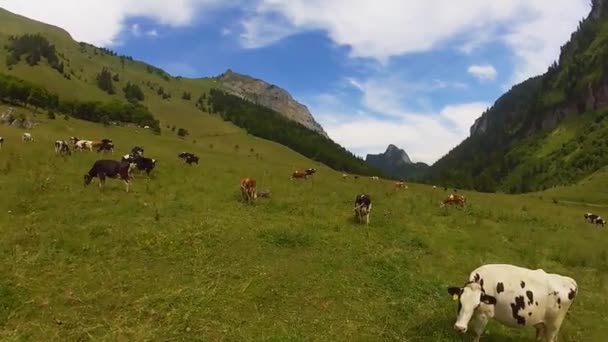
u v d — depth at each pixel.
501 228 24.64
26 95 121.62
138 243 16.44
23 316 11.72
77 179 26.28
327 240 18.25
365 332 11.99
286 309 12.87
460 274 16.77
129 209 20.62
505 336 12.01
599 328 13.44
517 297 10.78
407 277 15.52
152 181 28.61
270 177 37.59
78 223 18.39
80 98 185.50
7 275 13.48
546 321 11.10
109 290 13.17
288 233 18.30
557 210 41.69
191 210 21.44
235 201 23.95
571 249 20.97
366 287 14.54
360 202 22.03
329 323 12.30
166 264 15.13
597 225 35.53
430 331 12.15
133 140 92.06
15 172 25.97
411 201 30.73
